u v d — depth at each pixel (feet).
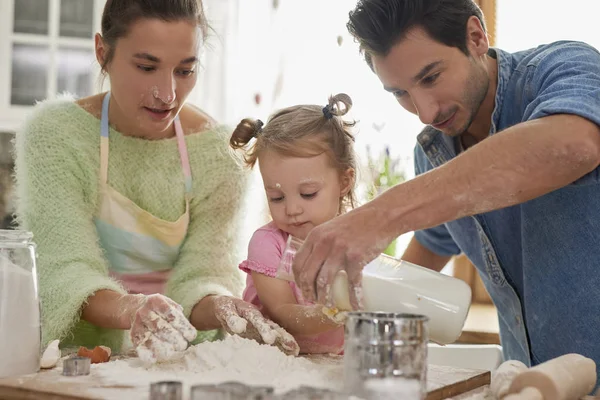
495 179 3.62
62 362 4.28
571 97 3.84
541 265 4.72
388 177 9.20
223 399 2.87
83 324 5.10
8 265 3.91
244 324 4.45
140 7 4.73
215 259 5.52
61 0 10.71
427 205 3.63
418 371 3.20
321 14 10.62
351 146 5.41
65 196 5.13
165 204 5.49
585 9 9.04
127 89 4.93
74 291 4.66
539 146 3.62
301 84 10.67
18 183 5.31
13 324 3.86
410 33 4.14
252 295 5.30
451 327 4.01
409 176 9.89
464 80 4.31
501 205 3.68
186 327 4.05
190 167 5.54
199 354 4.01
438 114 4.36
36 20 10.71
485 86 4.50
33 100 10.69
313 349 4.94
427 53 4.17
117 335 5.29
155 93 4.88
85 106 5.50
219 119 10.77
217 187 5.57
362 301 3.88
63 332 4.66
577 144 3.62
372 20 4.19
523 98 4.60
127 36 4.78
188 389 3.53
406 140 9.98
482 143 3.73
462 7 4.25
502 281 5.06
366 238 3.60
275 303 4.99
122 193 5.42
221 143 5.63
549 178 3.65
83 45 10.75
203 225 5.58
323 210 5.08
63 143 5.24
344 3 10.53
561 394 3.26
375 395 3.14
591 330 4.61
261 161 5.15
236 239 5.71
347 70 10.43
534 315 4.84
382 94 10.11
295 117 5.25
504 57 4.75
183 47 4.81
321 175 5.07
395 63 4.24
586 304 4.61
